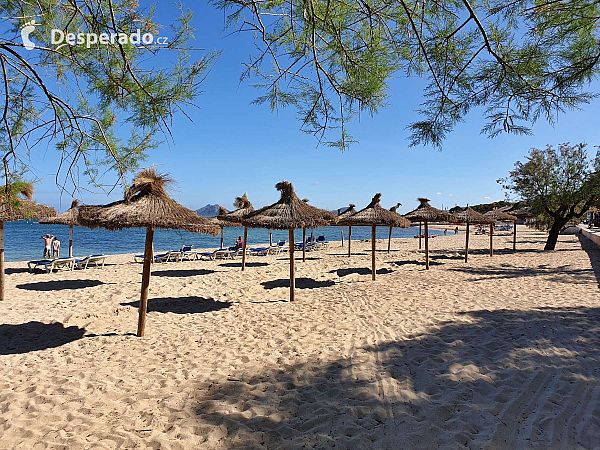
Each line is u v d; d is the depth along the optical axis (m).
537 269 10.90
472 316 5.75
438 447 2.55
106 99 2.06
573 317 5.48
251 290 8.82
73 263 12.23
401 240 29.16
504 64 2.00
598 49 2.02
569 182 15.25
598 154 14.59
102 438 2.81
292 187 8.13
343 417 3.01
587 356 3.95
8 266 13.04
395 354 4.30
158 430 2.91
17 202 2.22
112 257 16.78
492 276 9.83
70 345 5.08
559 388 3.28
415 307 6.59
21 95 2.24
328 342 4.89
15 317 6.45
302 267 12.74
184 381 3.82
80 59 1.94
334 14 1.84
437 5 1.80
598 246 17.28
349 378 3.72
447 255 15.70
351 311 6.59
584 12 1.92
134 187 5.04
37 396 3.53
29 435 2.87
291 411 3.15
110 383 3.81
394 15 1.84
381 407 3.13
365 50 1.96
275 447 2.65
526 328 5.04
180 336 5.47
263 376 3.88
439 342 4.62
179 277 10.64
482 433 2.68
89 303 7.48
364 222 9.91
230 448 2.65
